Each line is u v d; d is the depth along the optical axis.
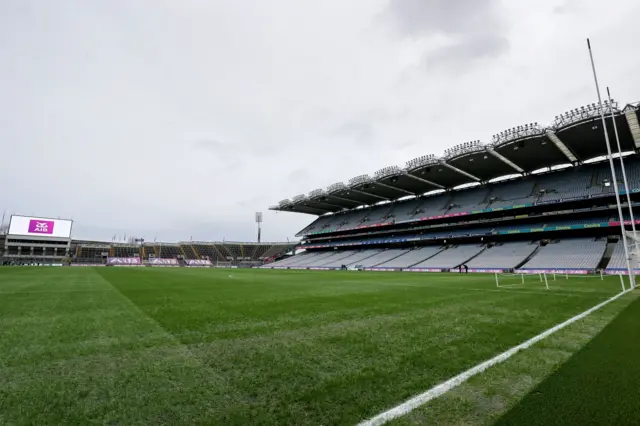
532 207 44.09
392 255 56.75
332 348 5.04
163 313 8.41
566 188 42.41
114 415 2.85
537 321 7.10
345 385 3.52
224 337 5.79
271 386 3.51
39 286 16.06
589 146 37.56
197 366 4.19
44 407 3.01
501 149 38.38
